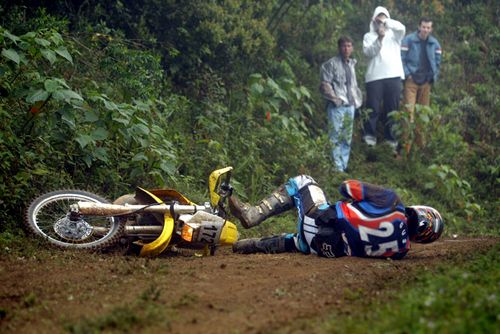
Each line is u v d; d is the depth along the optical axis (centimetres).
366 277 664
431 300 497
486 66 1870
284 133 1324
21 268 690
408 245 763
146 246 771
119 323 515
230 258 782
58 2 1243
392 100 1524
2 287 630
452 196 1437
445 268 653
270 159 1309
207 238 791
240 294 603
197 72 1344
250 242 843
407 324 470
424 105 1574
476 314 473
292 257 781
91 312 552
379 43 1514
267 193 1214
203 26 1307
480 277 596
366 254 764
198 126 1264
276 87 1348
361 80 1653
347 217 764
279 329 502
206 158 1175
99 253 777
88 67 1123
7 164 857
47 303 576
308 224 798
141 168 986
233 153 1248
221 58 1377
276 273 683
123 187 984
